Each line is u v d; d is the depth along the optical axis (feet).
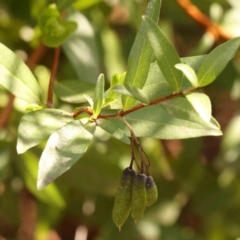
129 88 1.06
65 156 1.07
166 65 1.09
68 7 1.46
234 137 1.75
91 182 1.65
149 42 1.09
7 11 1.71
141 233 1.83
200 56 1.14
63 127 1.09
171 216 1.88
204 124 1.10
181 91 1.10
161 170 1.84
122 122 1.15
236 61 1.77
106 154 1.64
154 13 1.11
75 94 1.40
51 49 1.71
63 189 1.72
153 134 1.15
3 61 1.20
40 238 1.87
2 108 1.64
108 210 1.86
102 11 1.77
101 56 1.66
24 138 1.11
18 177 1.80
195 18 1.64
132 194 1.09
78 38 1.53
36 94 1.23
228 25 1.67
